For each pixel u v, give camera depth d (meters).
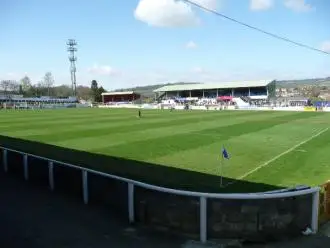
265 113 61.56
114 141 25.16
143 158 18.77
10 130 32.81
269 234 8.16
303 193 8.32
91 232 8.66
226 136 28.02
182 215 8.45
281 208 8.16
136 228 8.89
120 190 9.88
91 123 40.22
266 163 17.48
